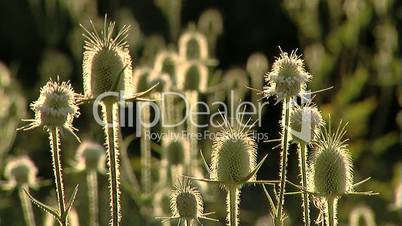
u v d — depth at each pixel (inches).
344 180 40.1
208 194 62.0
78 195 72.2
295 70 40.7
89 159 57.6
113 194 40.0
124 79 40.6
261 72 78.5
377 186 84.3
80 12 89.7
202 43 70.0
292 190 88.5
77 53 91.5
